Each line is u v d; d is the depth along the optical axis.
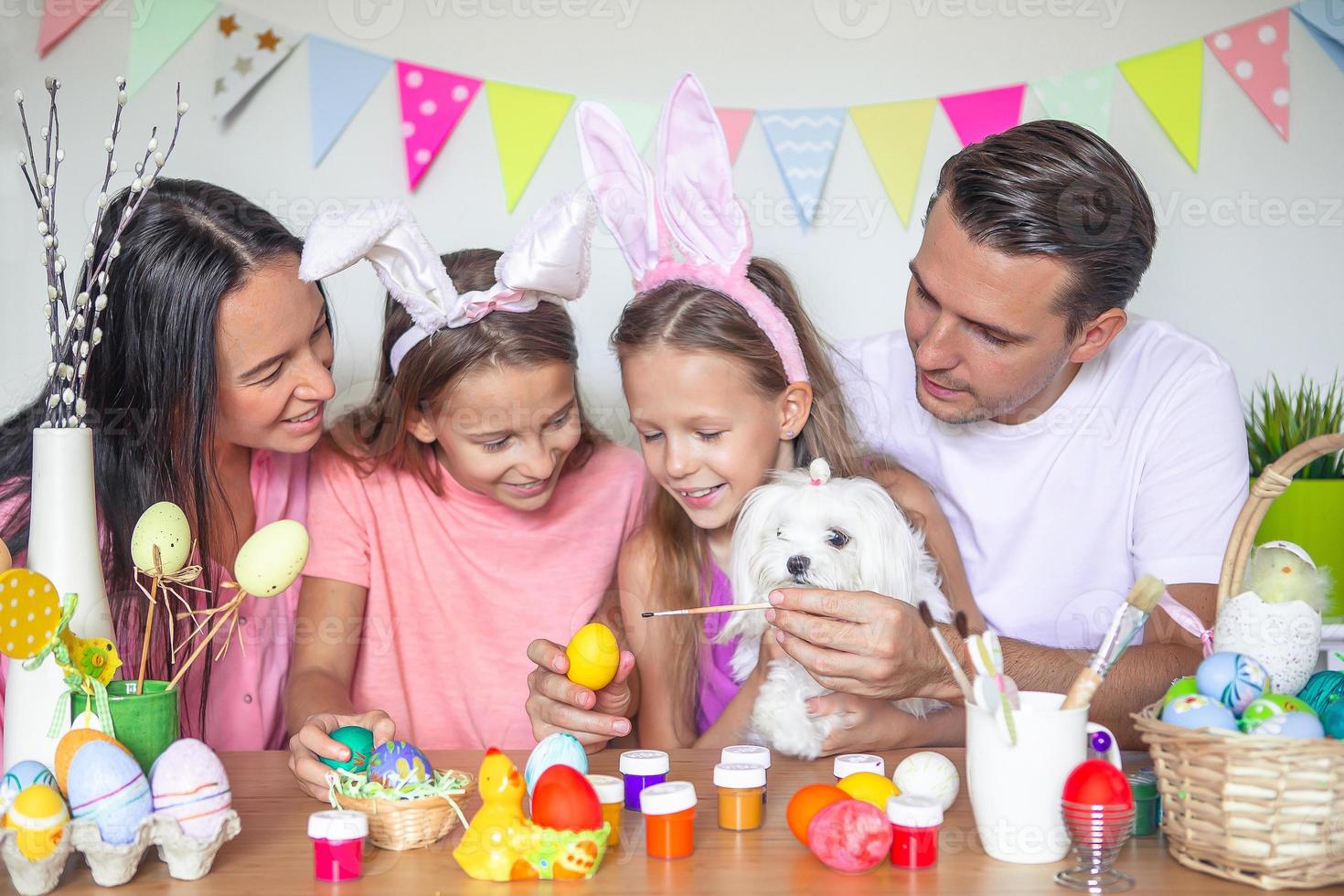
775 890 0.85
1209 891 0.83
